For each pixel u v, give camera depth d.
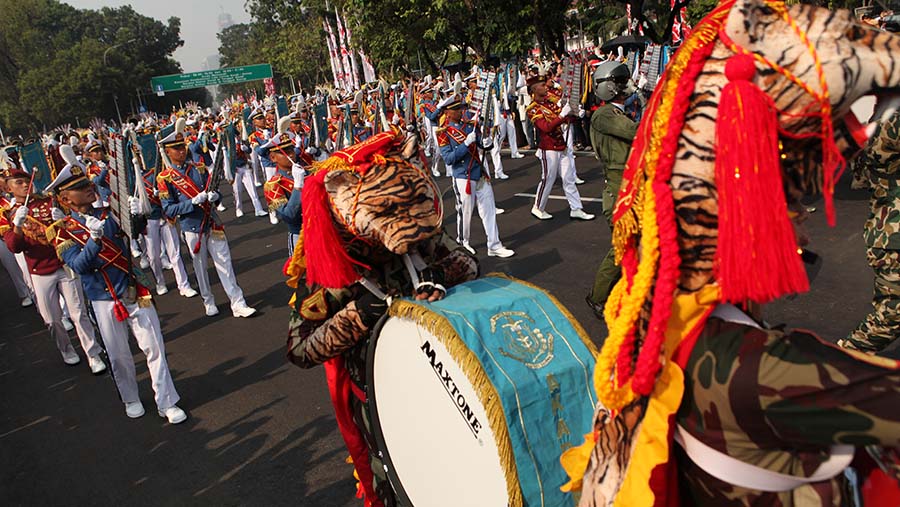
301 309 2.75
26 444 5.16
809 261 1.51
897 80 1.12
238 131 15.68
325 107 10.59
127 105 75.62
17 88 75.50
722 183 1.16
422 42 22.19
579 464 1.70
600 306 5.25
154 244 8.35
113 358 5.05
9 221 6.36
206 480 4.27
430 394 2.34
